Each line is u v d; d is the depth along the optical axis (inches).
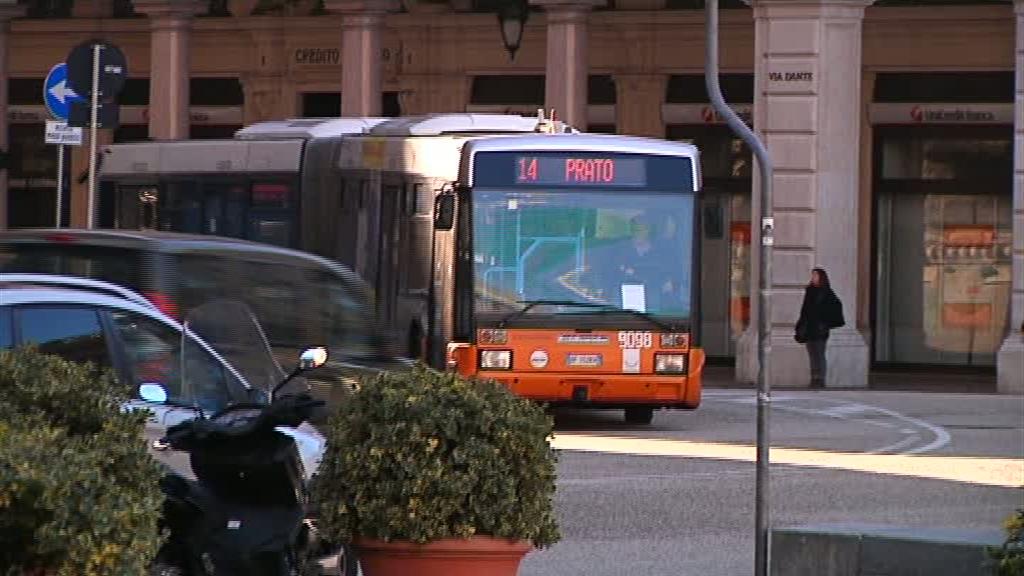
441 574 1199.6
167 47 4726.9
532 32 4847.4
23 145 5270.7
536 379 2847.0
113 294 1524.4
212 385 1424.7
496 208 2864.2
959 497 2178.9
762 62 4052.7
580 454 2583.7
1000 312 4515.3
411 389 1208.8
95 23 5196.9
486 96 4913.9
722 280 4650.6
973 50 4483.3
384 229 3061.0
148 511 960.9
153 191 3668.8
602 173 2886.3
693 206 2901.1
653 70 4729.3
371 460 1190.3
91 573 923.4
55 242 2003.0
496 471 1194.0
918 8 4480.8
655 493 2202.3
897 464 2503.7
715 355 4653.1
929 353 4559.5
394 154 3034.0
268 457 1213.7
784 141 4035.4
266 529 1227.2
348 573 1414.9
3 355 1127.0
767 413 1457.9
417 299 2938.0
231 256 2044.8
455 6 4869.6
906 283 4562.0
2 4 5022.1
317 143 3417.8
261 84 5093.5
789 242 4033.0
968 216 4527.6
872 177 4576.8
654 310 2878.9
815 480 2326.5
